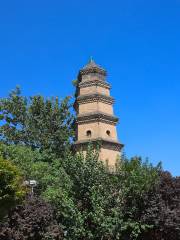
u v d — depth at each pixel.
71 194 34.00
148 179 34.88
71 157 34.88
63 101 55.59
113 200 34.47
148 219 34.53
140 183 34.66
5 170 27.75
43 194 40.78
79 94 47.44
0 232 32.06
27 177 42.69
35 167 44.00
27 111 55.00
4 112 54.62
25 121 54.41
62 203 33.34
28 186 38.22
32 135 53.53
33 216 33.09
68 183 34.34
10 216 32.84
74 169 34.25
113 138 45.41
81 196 33.88
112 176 35.44
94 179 34.03
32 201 34.22
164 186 36.62
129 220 34.12
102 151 43.72
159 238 36.06
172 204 36.47
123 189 34.66
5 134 53.81
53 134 53.56
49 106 55.19
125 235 34.81
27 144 53.62
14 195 28.59
